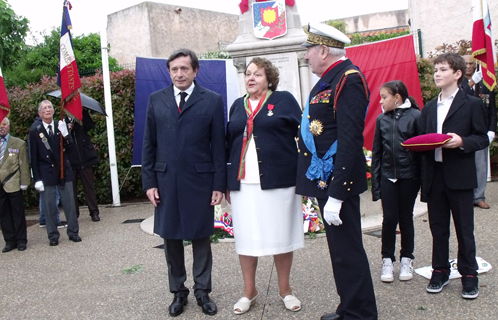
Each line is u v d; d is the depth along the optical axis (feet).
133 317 11.44
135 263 15.81
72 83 20.47
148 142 11.45
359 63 26.30
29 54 43.70
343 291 9.49
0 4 31.50
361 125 8.90
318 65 9.62
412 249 12.55
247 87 11.07
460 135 10.93
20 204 18.89
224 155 11.36
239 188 10.91
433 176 11.46
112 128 27.27
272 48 20.22
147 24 59.47
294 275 13.39
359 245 9.39
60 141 19.36
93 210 23.67
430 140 10.66
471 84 17.97
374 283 12.44
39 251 18.49
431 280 11.64
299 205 11.22
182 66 10.98
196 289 11.49
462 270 11.19
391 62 25.66
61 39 20.52
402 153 12.16
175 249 11.38
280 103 10.93
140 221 22.82
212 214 11.35
